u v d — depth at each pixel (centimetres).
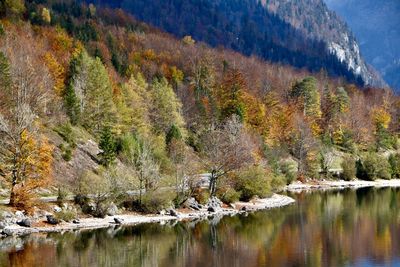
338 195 10438
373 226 7050
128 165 8788
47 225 6288
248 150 9281
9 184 7075
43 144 6762
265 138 13612
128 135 9919
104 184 7006
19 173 6456
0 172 7175
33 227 6147
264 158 11262
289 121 14475
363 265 5119
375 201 9525
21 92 8019
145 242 5941
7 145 6562
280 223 7212
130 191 7756
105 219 6844
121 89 12744
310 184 12269
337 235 6469
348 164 13275
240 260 5278
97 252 5406
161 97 12681
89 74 11269
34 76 9481
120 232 6331
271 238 6278
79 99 10794
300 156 12581
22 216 6241
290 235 6462
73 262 4994
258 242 6069
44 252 5259
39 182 6625
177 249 5678
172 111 12612
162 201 7400
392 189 11781
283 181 10806
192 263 5141
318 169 13162
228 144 8869
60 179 7894
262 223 7188
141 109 11838
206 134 11150
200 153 11262
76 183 7100
